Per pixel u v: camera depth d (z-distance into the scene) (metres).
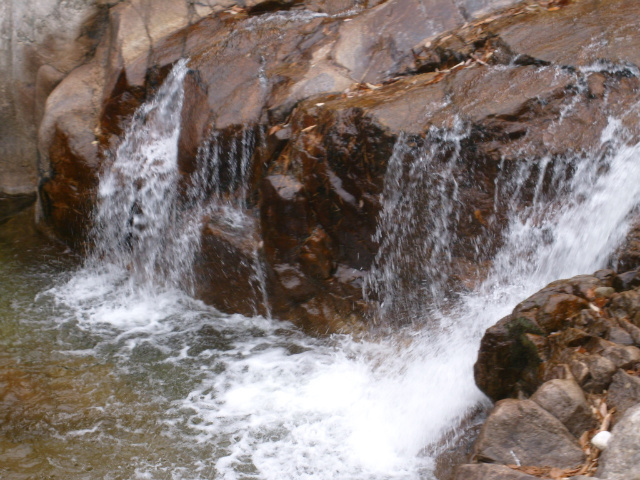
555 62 5.46
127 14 7.74
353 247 5.70
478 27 6.32
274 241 5.84
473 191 5.26
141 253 6.94
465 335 5.18
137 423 4.98
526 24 6.00
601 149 4.93
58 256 7.49
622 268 4.64
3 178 8.73
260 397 5.25
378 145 5.33
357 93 6.12
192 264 6.46
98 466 4.55
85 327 6.21
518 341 4.22
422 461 4.47
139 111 7.26
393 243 5.56
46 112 7.65
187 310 6.44
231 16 7.68
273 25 7.23
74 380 5.46
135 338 6.05
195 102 6.79
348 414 5.01
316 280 5.82
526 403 3.72
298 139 5.79
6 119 8.55
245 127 6.32
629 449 3.25
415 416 4.80
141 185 6.96
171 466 4.57
